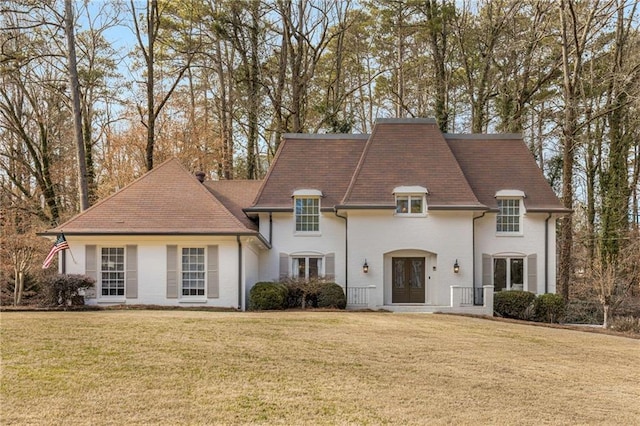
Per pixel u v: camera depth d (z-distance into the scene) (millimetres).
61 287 21641
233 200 28453
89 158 40188
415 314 22688
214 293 22969
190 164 39812
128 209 23766
